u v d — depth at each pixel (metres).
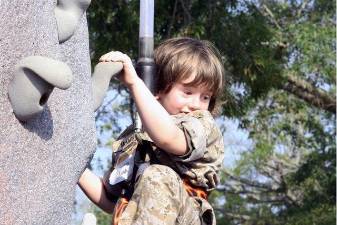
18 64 2.50
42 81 2.49
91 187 3.78
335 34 16.83
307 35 16.48
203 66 3.67
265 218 24.58
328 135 21.23
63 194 2.74
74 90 2.79
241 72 14.12
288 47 16.61
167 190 3.40
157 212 3.37
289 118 20.88
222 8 13.82
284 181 23.80
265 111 19.09
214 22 13.74
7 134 2.51
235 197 25.17
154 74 3.74
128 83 3.33
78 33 2.83
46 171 2.64
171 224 3.38
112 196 3.77
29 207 2.57
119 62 3.26
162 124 3.37
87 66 2.87
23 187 2.56
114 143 3.82
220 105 3.84
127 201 3.55
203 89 3.70
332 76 17.34
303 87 18.08
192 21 13.38
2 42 2.49
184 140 3.46
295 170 24.06
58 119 2.70
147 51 3.79
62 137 2.72
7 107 2.51
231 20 13.91
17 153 2.54
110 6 13.23
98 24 13.34
